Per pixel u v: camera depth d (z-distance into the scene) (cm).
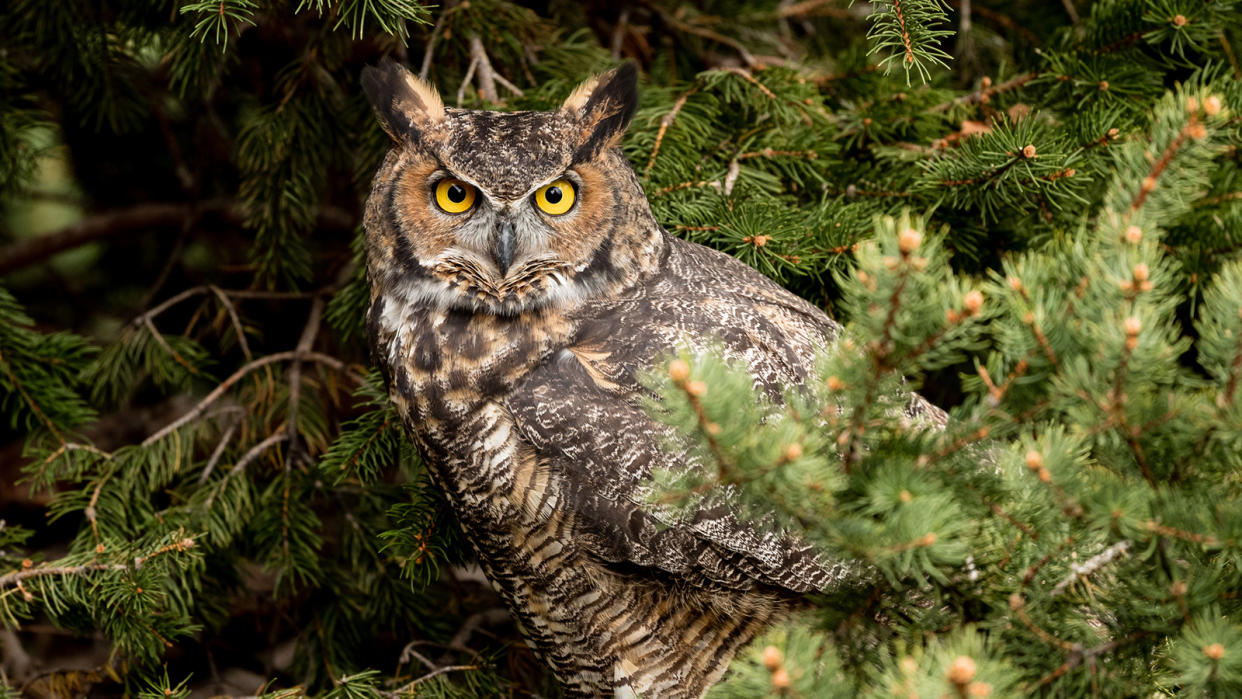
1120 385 403
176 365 861
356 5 635
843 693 425
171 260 977
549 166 614
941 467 441
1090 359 418
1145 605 453
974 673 363
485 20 800
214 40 784
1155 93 773
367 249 663
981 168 690
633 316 627
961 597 477
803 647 417
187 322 991
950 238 756
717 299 646
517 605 671
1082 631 474
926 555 405
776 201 742
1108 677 455
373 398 839
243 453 838
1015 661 466
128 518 772
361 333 866
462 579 888
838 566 584
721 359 440
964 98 827
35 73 913
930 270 408
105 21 845
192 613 831
